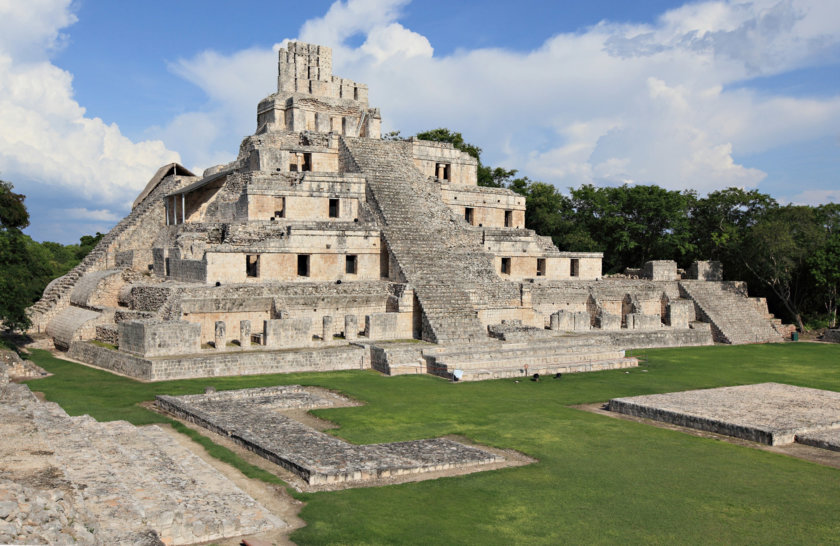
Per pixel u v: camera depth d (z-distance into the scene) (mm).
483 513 18016
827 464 22984
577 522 17547
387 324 45219
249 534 16172
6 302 40156
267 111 66188
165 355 37125
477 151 96125
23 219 43875
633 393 35156
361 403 31234
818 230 69750
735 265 75688
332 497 18844
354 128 65938
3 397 23672
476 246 57375
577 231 85188
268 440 23312
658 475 21484
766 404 30672
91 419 24062
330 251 49688
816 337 65625
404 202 55625
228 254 45438
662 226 84062
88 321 44312
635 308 61625
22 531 11320
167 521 15117
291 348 41094
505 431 26734
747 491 20109
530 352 43219
